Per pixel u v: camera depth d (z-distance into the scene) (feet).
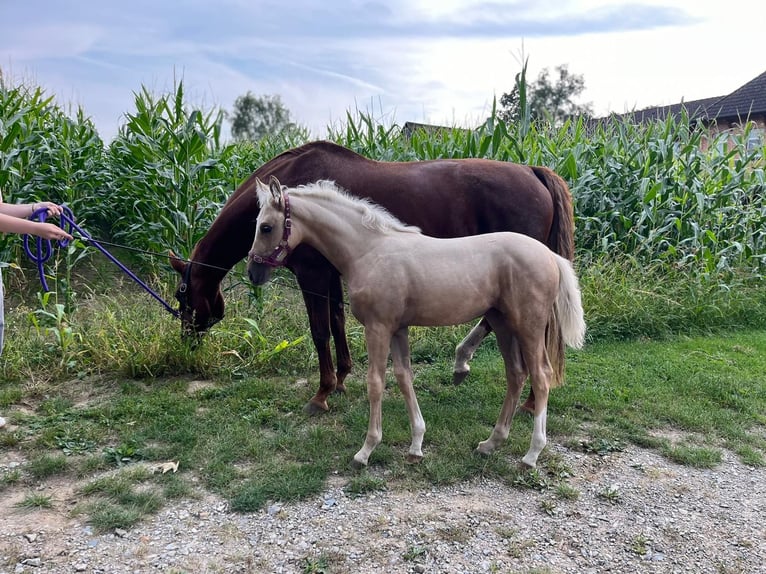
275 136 26.21
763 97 53.47
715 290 20.06
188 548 7.52
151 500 8.50
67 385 13.12
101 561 7.20
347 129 22.84
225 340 14.96
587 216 21.62
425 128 24.39
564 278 9.80
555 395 13.06
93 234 21.49
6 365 13.30
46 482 9.12
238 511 8.39
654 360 15.74
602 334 17.89
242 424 11.29
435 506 8.62
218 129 21.02
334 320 12.91
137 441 10.41
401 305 9.19
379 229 9.56
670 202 20.90
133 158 19.75
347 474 9.56
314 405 12.02
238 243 13.14
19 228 9.02
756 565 7.41
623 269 19.56
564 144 23.27
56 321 14.56
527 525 8.20
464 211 12.34
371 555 7.42
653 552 7.64
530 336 9.45
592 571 7.22
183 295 13.57
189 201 18.56
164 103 18.72
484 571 7.16
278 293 18.97
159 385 13.30
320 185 10.22
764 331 19.16
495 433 10.14
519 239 9.54
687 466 10.21
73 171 20.68
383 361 9.38
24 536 7.65
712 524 8.34
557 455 10.29
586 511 8.60
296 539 7.73
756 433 11.68
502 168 12.57
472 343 13.35
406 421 11.50
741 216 22.57
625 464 10.18
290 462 9.86
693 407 12.59
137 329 14.64
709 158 22.71
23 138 19.13
